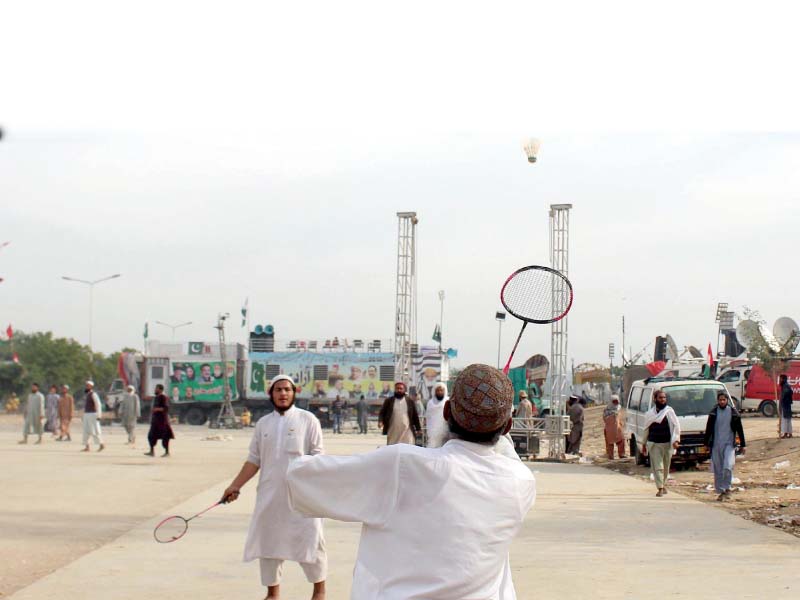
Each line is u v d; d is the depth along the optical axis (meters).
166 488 17.05
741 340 42.25
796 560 9.91
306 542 7.66
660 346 64.88
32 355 115.56
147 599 7.89
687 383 23.41
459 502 3.12
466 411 3.21
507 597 3.27
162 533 6.77
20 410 93.31
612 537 11.55
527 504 3.27
